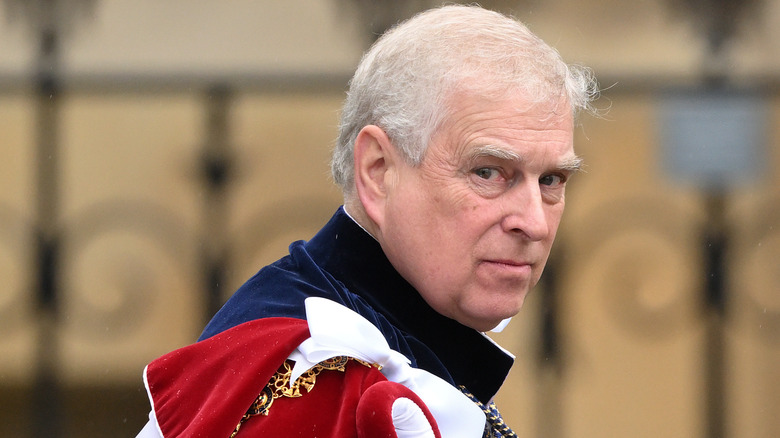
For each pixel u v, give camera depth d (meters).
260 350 5.68
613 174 15.24
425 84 6.07
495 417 6.74
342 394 5.57
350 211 6.61
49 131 14.69
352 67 14.78
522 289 6.23
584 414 15.17
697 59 15.12
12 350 14.70
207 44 14.77
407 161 6.14
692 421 15.14
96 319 14.78
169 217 14.80
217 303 14.77
